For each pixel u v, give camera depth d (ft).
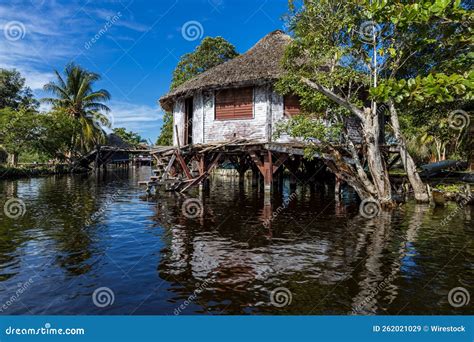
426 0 17.98
